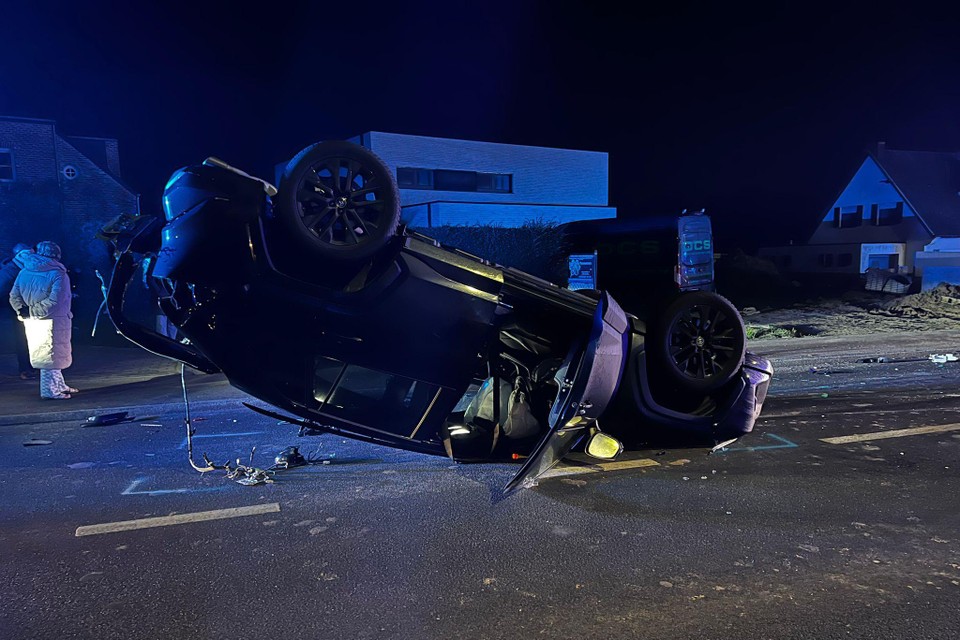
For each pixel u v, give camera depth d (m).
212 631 3.10
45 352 8.21
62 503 4.82
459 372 5.00
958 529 4.26
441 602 3.35
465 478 5.31
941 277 26.56
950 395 8.34
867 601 3.34
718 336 5.70
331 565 3.78
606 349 4.93
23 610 3.30
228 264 4.40
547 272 19.98
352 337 4.79
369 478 5.33
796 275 37.56
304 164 4.32
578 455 5.86
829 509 4.61
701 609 3.27
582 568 3.72
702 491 4.97
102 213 25.08
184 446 6.35
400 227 4.82
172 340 5.30
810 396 8.38
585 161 33.69
